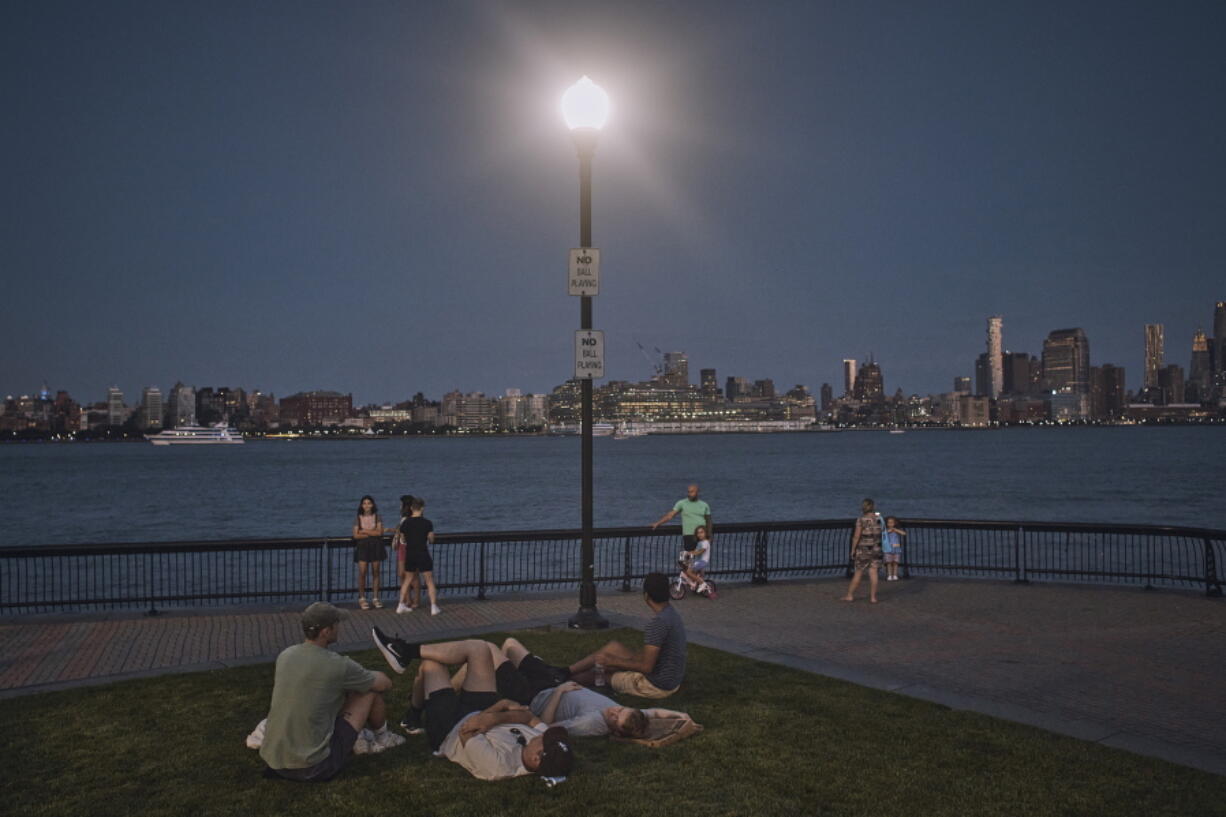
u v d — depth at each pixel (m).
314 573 27.14
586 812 6.07
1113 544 33.34
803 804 6.22
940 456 170.00
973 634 12.52
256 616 13.99
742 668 10.12
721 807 6.16
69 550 14.18
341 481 104.31
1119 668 10.49
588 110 12.47
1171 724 8.34
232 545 14.95
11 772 6.83
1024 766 6.97
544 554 30.44
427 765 6.96
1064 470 110.94
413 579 14.90
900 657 11.07
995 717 8.27
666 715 7.68
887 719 8.16
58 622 13.46
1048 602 15.19
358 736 7.00
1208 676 10.10
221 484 98.69
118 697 8.88
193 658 11.08
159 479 110.12
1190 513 55.50
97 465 162.00
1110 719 8.48
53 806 6.17
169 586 24.47
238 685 9.35
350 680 6.84
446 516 58.12
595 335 12.80
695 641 11.70
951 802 6.27
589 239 12.65
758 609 14.55
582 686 8.27
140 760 7.09
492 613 14.34
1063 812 6.12
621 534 16.50
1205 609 14.48
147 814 6.05
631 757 7.14
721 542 33.66
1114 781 6.67
